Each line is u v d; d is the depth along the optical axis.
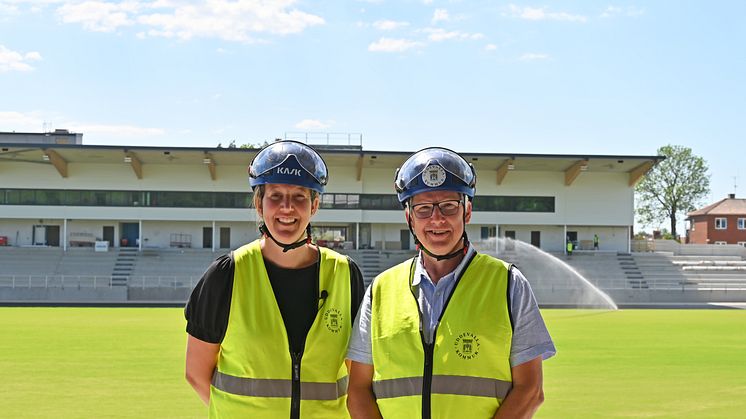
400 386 3.92
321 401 4.31
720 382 12.67
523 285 3.98
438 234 3.99
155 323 25.48
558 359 16.05
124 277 48.53
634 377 13.26
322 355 4.33
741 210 83.94
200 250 52.75
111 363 14.63
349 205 54.22
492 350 3.84
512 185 55.59
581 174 55.94
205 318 4.29
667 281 51.50
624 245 57.53
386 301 4.13
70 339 19.62
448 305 3.93
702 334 22.91
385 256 53.44
